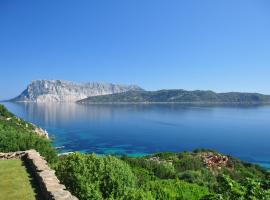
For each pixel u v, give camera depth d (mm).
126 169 26141
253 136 194125
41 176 20688
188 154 87750
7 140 42438
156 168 59062
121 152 138000
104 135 194250
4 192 19156
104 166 24906
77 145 153750
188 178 55719
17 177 22594
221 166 78250
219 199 13977
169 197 28719
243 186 14500
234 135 198875
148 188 29844
